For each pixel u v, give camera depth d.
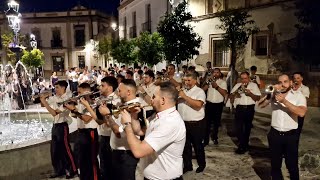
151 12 23.61
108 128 4.48
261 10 14.82
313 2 11.00
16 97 13.65
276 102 4.39
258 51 15.20
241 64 15.97
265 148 7.14
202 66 18.36
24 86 15.12
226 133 8.68
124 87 3.79
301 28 11.85
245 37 13.36
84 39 43.38
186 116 5.48
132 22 28.36
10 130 8.38
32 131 8.26
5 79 14.82
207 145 7.48
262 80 14.87
